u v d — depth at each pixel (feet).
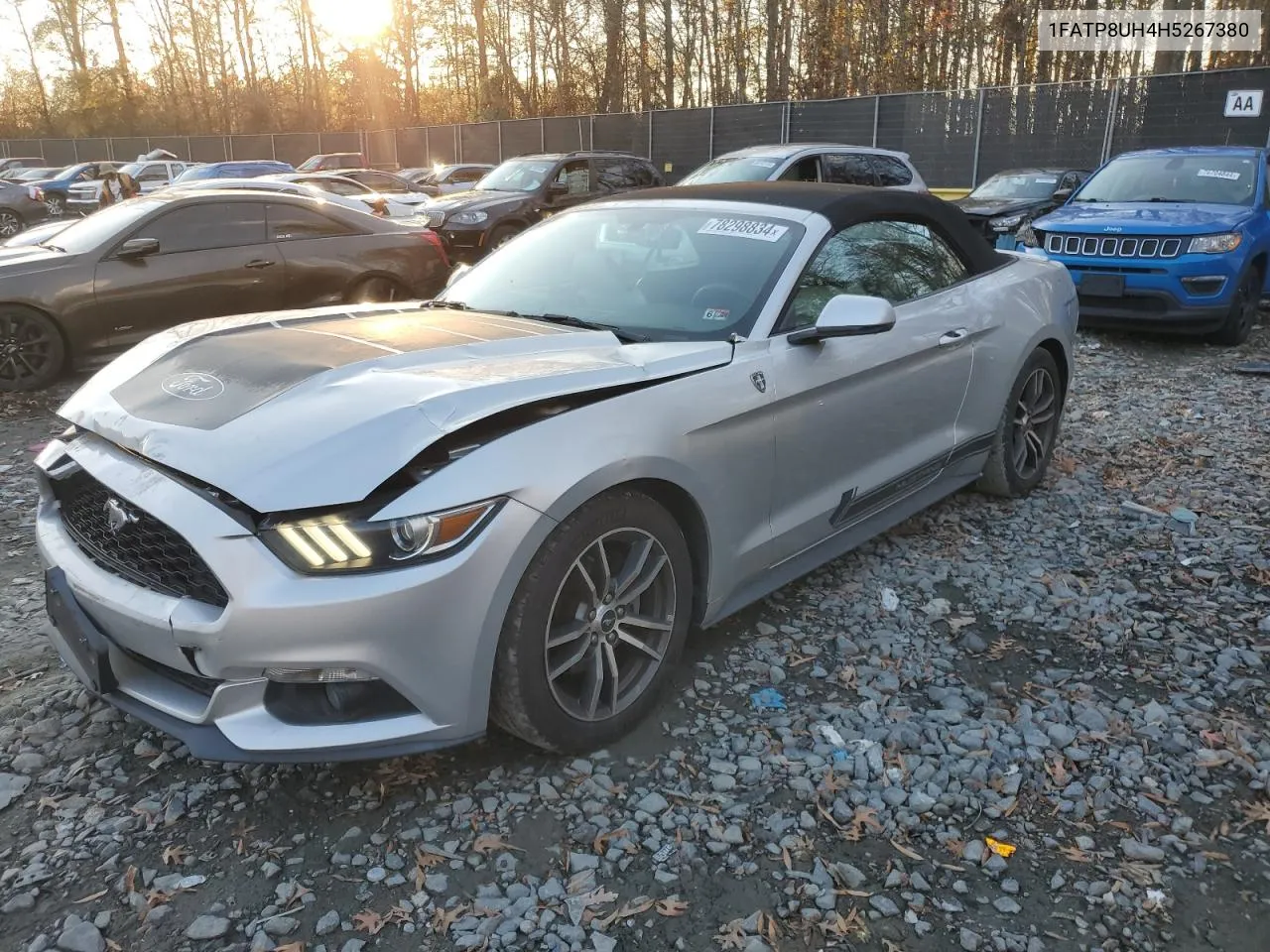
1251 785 8.95
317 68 173.27
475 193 49.06
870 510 12.85
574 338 10.43
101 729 9.75
